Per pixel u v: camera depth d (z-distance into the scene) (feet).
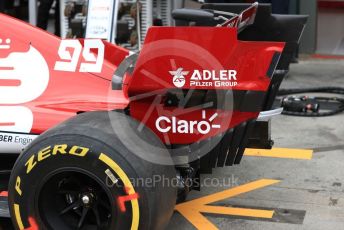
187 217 14.88
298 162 18.67
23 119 13.03
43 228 11.94
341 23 34.88
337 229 14.11
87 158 11.41
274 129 22.07
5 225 14.02
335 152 19.53
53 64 13.51
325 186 16.75
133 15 25.14
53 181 11.84
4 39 13.58
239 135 12.56
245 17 13.21
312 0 34.45
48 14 29.17
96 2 24.59
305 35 35.14
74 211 12.37
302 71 31.22
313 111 23.77
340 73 30.81
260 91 12.07
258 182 17.08
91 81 13.44
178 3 26.50
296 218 14.75
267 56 11.91
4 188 13.98
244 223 14.55
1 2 29.12
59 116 12.95
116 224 11.50
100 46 13.96
